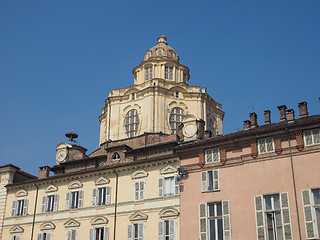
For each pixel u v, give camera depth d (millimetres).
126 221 45656
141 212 44938
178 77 71750
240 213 37906
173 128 65062
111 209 47031
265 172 38125
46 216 50750
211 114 70500
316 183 35656
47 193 52094
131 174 47531
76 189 50375
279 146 38156
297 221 35250
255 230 36719
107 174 49062
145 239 43781
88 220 47938
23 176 58781
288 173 37094
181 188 41719
